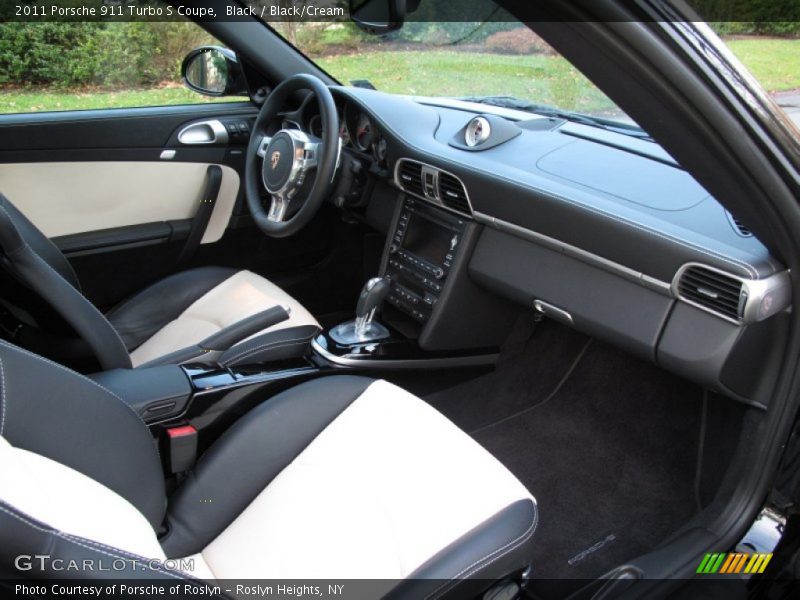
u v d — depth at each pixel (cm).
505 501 124
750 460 157
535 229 178
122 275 235
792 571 145
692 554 147
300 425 139
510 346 236
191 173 238
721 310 142
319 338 200
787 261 130
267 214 206
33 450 90
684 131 100
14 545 63
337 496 126
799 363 146
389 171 215
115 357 144
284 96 204
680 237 145
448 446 136
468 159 193
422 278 211
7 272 131
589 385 228
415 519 120
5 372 90
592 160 185
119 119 219
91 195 222
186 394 141
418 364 208
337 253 269
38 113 210
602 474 202
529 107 222
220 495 129
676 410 210
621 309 166
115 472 104
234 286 206
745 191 111
